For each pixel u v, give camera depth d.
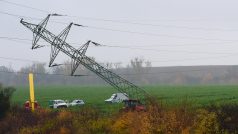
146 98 68.38
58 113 69.06
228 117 44.88
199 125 44.62
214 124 44.19
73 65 70.06
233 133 42.91
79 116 61.91
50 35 68.00
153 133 46.50
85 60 71.00
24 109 73.56
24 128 61.66
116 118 57.75
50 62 68.38
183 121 46.12
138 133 49.38
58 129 58.12
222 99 88.62
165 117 46.94
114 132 52.44
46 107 91.12
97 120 57.75
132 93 76.44
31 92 83.25
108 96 129.88
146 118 48.16
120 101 98.56
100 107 82.38
